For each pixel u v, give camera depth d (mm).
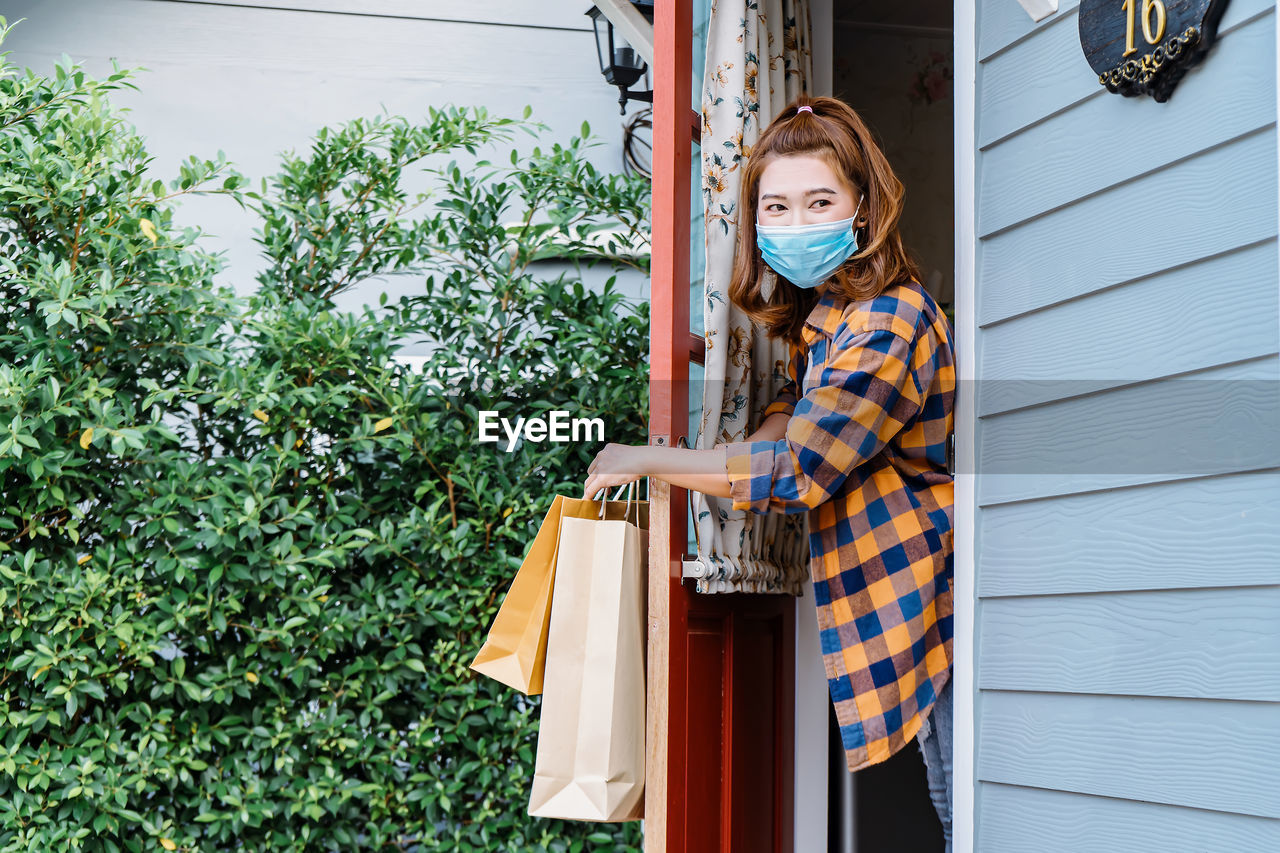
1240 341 1271
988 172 1642
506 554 3135
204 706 2910
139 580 2838
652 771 1763
